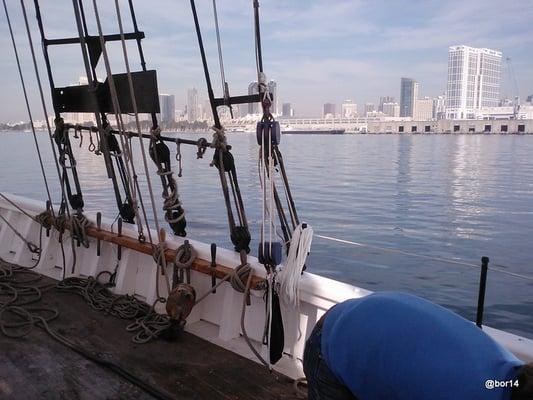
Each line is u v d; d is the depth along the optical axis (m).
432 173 37.44
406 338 1.47
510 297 9.16
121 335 3.57
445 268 11.09
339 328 1.60
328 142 84.06
